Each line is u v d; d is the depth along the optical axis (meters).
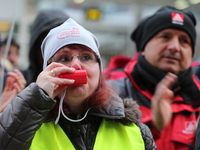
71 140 2.49
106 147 2.52
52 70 2.33
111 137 2.58
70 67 2.47
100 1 17.62
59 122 2.59
